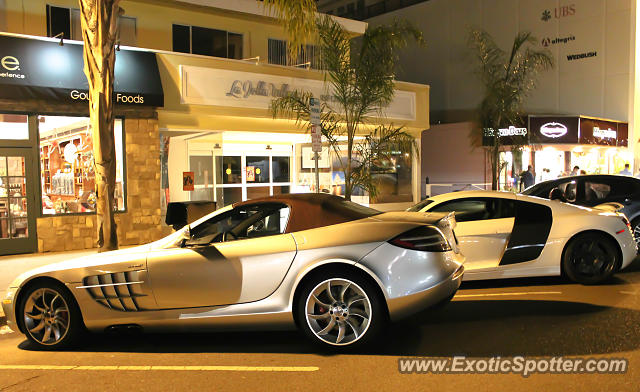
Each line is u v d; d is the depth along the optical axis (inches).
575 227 293.0
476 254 291.9
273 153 703.7
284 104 486.6
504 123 806.5
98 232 296.7
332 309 196.4
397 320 194.2
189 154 542.0
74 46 439.2
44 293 220.1
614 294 273.0
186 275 207.9
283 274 200.4
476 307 257.8
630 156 936.9
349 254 193.9
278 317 201.5
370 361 189.0
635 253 298.2
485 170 882.8
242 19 629.0
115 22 293.6
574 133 836.0
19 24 495.5
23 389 177.0
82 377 186.4
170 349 215.8
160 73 490.6
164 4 567.5
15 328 222.5
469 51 1027.9
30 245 432.1
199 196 550.0
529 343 201.8
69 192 450.9
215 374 183.6
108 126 295.0
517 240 292.7
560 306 253.0
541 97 1001.5
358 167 481.4
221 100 525.3
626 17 919.0
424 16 1106.1
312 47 687.1
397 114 679.7
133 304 212.7
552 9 978.7
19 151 426.6
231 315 203.8
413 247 194.7
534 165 866.8
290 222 211.0
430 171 961.5
